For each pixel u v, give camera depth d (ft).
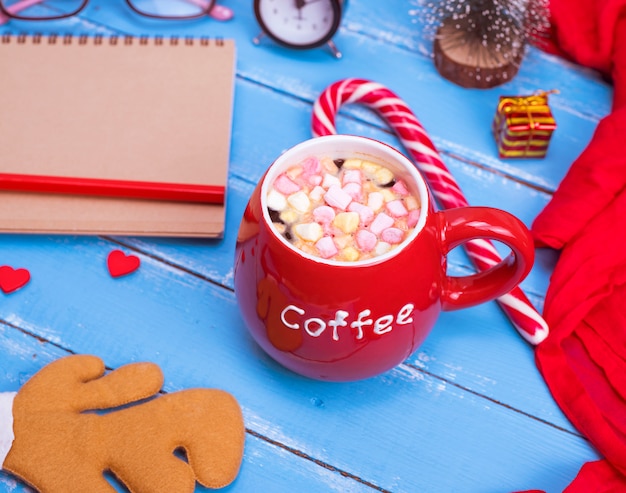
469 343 2.23
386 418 2.15
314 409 2.15
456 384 2.19
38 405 2.06
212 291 2.27
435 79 2.57
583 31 2.58
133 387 2.10
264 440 2.12
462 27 2.51
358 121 2.50
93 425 2.05
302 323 1.93
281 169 1.97
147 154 2.35
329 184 1.97
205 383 2.17
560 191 2.34
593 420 2.10
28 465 2.00
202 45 2.52
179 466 2.01
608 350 2.19
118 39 2.52
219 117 2.41
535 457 2.12
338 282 1.86
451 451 2.12
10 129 2.37
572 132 2.50
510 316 2.22
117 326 2.23
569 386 2.15
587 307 2.20
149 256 2.31
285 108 2.51
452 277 2.06
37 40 2.51
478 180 2.43
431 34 2.59
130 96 2.43
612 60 2.53
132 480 2.00
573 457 2.12
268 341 2.02
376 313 1.90
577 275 2.24
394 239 1.91
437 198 2.36
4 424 2.02
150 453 2.02
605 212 2.29
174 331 2.22
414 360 2.21
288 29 2.53
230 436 2.06
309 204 1.95
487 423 2.15
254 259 1.93
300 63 2.58
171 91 2.45
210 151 2.36
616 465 2.07
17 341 2.20
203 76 2.47
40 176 2.27
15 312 2.23
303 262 1.86
